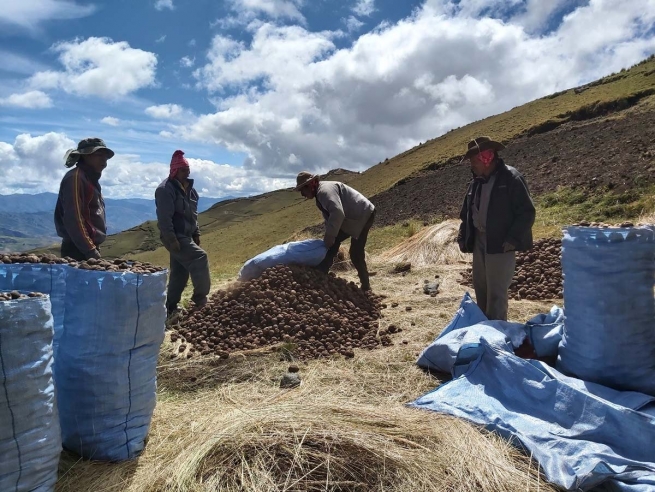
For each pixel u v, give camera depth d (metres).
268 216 65.12
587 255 3.77
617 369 3.69
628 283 3.66
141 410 3.07
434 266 10.23
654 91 34.78
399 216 22.03
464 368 4.11
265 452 2.93
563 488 2.73
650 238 3.69
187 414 3.68
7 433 2.17
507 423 3.31
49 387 2.36
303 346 5.16
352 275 9.88
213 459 2.91
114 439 2.94
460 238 5.47
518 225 4.75
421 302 7.05
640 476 2.68
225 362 4.84
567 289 3.99
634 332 3.67
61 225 4.82
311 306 6.02
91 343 2.85
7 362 2.15
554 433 3.17
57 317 3.00
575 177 14.94
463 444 3.08
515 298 7.26
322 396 3.88
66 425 2.92
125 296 2.87
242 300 6.05
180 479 2.73
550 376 3.59
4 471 2.17
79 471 2.82
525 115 48.91
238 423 3.17
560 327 4.42
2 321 2.13
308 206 57.50
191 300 7.33
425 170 41.25
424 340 5.30
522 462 2.99
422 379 4.33
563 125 36.22
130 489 2.74
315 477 2.82
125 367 2.93
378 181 53.53
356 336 5.52
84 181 4.64
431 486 2.74
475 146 4.76
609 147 17.31
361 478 2.83
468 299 5.12
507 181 4.78
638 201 11.16
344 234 7.20
